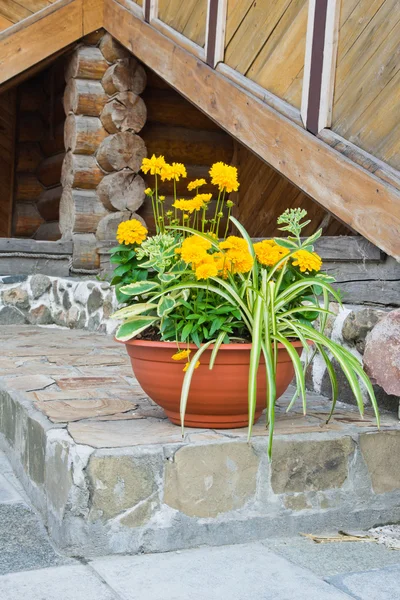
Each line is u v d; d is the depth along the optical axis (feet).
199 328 8.01
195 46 17.19
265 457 7.89
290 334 8.25
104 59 21.53
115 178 21.11
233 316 8.13
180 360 7.92
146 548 7.41
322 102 12.75
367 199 11.52
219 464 7.69
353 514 8.34
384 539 7.95
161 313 7.84
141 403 9.79
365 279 12.30
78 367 12.82
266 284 8.23
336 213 12.24
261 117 14.42
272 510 7.94
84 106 21.47
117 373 12.26
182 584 6.57
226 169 8.80
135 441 7.63
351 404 10.19
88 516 7.19
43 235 26.55
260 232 23.48
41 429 8.28
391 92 11.39
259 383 7.99
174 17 18.34
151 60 18.97
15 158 27.32
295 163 13.34
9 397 10.32
